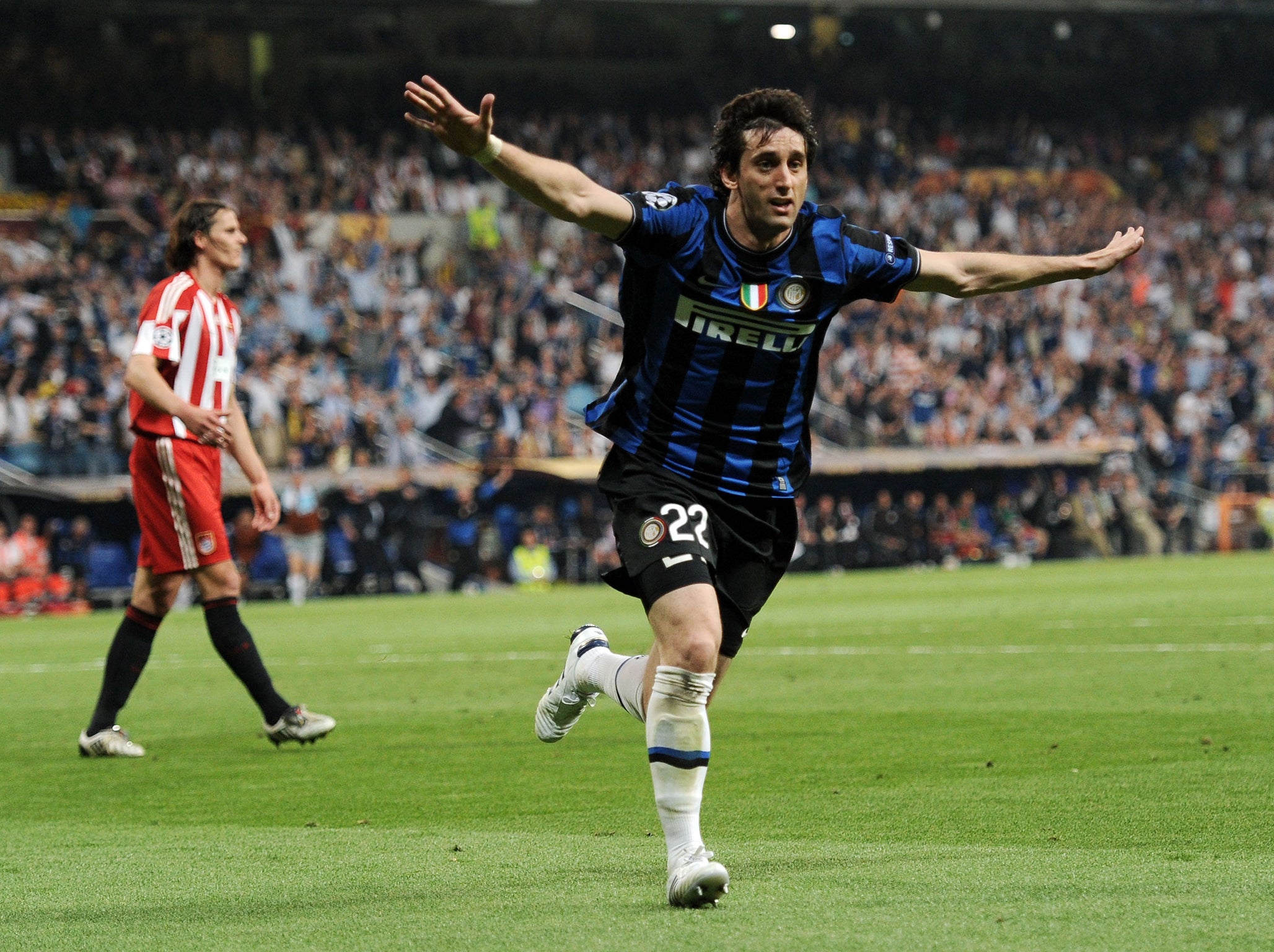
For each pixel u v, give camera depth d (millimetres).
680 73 137000
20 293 98562
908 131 138375
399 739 28734
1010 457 110500
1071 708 30328
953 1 130625
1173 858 16047
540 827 19328
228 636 27828
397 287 108750
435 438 101625
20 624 73625
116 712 27859
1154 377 121125
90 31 121500
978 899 14062
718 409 15906
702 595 15055
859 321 115812
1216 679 34938
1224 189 141000
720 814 19719
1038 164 139375
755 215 15320
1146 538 113125
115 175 113250
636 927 13219
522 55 132875
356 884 15883
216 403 28562
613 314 113500
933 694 33594
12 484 88812
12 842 19406
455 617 68500
